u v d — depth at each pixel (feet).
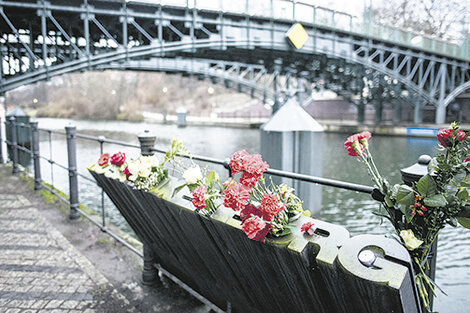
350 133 103.65
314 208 14.46
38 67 44.06
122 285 9.12
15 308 8.11
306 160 14.10
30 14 45.85
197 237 5.65
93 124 148.25
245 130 112.57
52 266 10.18
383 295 3.11
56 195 16.39
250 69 96.73
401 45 87.20
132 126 135.13
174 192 5.81
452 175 3.90
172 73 86.99
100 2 46.21
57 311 8.00
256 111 167.32
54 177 34.42
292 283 4.34
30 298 8.52
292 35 45.47
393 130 96.07
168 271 8.87
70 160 13.85
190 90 222.48
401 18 83.46
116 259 10.66
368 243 3.42
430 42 90.48
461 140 3.83
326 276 3.61
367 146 4.46
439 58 95.66
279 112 14.28
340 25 75.15
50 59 54.29
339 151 59.52
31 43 49.03
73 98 215.51
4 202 16.65
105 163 7.80
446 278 15.85
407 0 78.48
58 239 12.20
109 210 25.02
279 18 62.80
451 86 98.48
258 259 4.56
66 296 8.62
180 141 6.32
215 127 128.47
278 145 13.85
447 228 22.25
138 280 9.38
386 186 4.23
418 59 92.58
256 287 5.26
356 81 101.86
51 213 15.03
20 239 12.17
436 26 80.43
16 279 9.43
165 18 51.08
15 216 14.62
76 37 57.21
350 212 25.07
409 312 3.29
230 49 66.59
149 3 49.52
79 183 32.94
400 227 4.22
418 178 4.20
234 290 5.99
